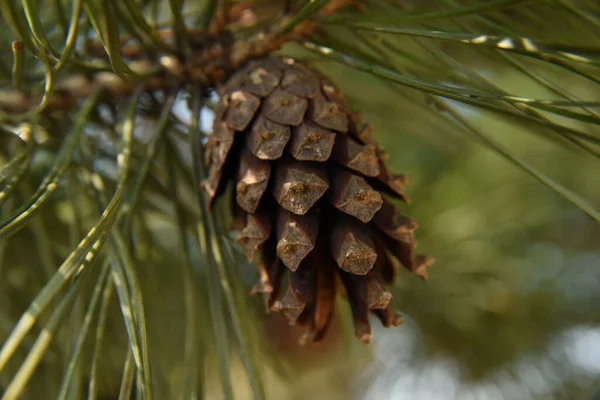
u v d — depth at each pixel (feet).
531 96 1.22
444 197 1.30
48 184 0.76
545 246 1.34
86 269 0.70
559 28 0.86
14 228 0.71
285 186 0.74
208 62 0.84
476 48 0.85
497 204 1.30
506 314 1.22
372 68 0.77
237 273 0.82
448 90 0.74
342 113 0.77
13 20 0.71
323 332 0.79
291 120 0.77
